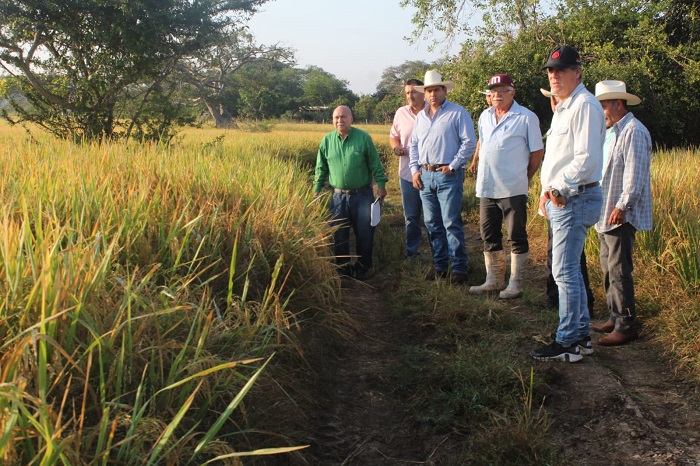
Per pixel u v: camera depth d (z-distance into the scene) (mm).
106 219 4039
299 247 4910
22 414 2078
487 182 5766
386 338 5156
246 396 3176
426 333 5043
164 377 2793
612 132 4672
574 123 4105
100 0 12781
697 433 3348
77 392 2479
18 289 2646
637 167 4395
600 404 3705
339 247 7176
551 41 17297
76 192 4277
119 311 2629
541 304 5621
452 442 3510
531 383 3576
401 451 3480
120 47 13344
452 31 19359
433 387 4051
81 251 2910
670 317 4637
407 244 7547
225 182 5848
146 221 4047
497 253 6051
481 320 5125
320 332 4656
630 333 4633
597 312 5473
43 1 12461
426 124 6555
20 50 13016
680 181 7324
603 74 15789
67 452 2023
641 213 4504
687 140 17281
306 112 89812
